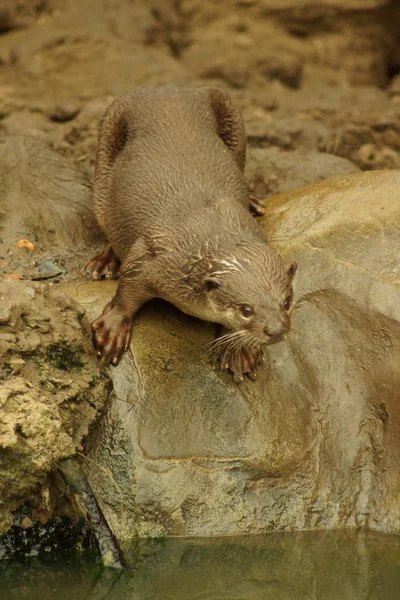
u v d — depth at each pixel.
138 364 10.78
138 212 11.47
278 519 10.54
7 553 9.96
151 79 19.61
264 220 12.49
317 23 22.48
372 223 11.80
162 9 22.00
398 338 11.06
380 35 22.83
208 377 10.88
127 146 12.33
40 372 10.08
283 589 9.83
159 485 10.33
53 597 9.54
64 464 9.86
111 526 10.20
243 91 20.16
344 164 16.30
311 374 11.29
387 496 10.81
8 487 9.75
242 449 10.61
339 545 10.47
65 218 14.06
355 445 11.04
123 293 10.84
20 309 10.05
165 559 10.06
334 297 11.49
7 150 14.62
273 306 9.84
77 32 20.17
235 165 12.09
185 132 12.12
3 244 13.45
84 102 18.50
